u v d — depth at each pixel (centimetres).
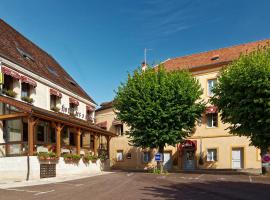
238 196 1421
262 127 2491
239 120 2588
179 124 3091
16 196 1440
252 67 2491
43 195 1470
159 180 2203
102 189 1697
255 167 3419
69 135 3412
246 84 2502
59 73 3772
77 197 1412
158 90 3092
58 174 2562
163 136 3039
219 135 3678
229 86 2659
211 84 3759
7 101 2245
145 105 3078
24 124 2661
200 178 2331
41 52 3772
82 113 3869
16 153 2327
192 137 3856
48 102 3053
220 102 2741
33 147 2364
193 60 4181
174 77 3183
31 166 2228
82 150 3319
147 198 1379
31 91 2811
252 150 3450
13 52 2814
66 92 3450
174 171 3422
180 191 1603
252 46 3869
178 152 3956
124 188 1739
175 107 3044
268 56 2658
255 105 2481
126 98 3219
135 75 3306
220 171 3312
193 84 3228
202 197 1396
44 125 2930
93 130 3238
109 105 4781
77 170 2908
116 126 4662
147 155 4316
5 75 2502
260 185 1853
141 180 2214
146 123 3095
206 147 3753
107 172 3198
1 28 3012
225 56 3878
